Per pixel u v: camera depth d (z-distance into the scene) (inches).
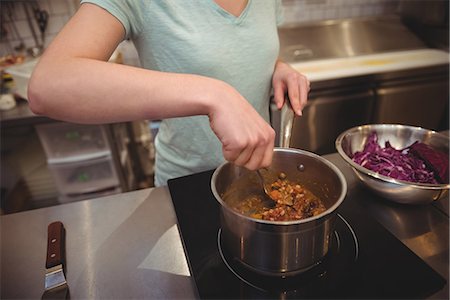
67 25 17.6
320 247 17.3
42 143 58.7
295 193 21.3
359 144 28.1
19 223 23.6
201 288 17.2
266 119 31.8
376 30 76.1
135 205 25.1
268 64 28.5
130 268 19.6
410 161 25.4
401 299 16.3
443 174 24.0
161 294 18.0
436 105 68.2
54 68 15.3
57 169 61.7
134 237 22.0
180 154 30.6
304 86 26.7
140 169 75.5
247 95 28.2
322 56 70.5
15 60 62.7
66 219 23.9
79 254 20.7
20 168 63.7
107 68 15.5
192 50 24.2
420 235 20.9
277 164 22.1
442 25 70.4
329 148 67.1
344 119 64.4
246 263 17.9
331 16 78.2
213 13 24.3
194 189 25.6
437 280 17.1
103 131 59.1
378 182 22.3
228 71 26.1
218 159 29.9
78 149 61.2
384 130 28.0
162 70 25.4
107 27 18.2
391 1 79.4
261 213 20.6
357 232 20.4
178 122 28.2
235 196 21.5
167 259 20.2
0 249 21.6
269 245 16.4
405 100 65.5
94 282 18.8
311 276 17.6
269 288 17.0
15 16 63.6
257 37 26.7
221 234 20.8
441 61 65.1
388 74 62.9
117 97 15.4
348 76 61.0
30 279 19.3
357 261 18.4
